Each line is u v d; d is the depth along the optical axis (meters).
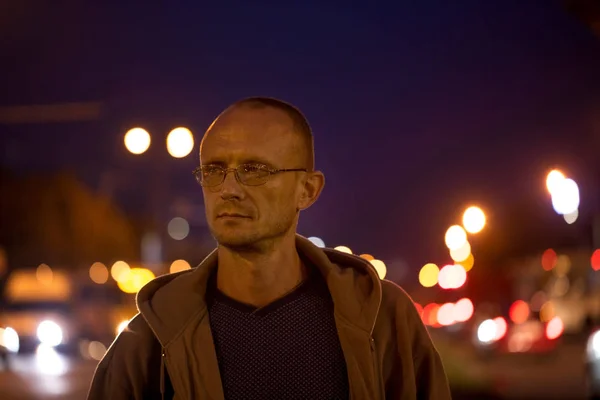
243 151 4.34
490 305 53.50
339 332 4.38
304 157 4.48
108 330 36.38
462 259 73.38
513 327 35.78
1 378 26.69
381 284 4.62
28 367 30.44
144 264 48.16
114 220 83.00
